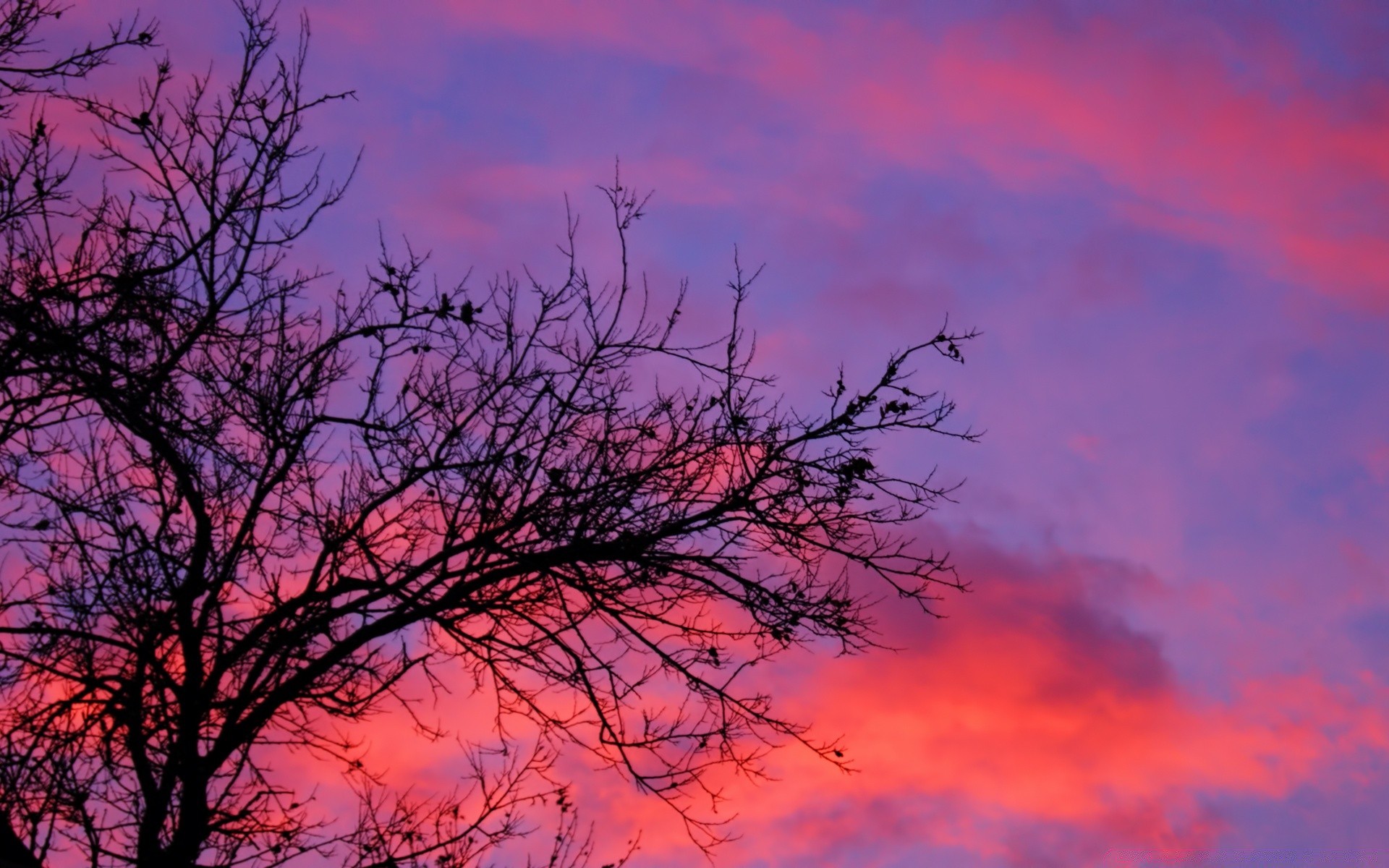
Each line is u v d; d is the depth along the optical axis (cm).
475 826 783
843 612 829
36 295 755
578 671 831
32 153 788
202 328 793
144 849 699
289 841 743
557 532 836
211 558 765
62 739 703
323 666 765
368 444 838
